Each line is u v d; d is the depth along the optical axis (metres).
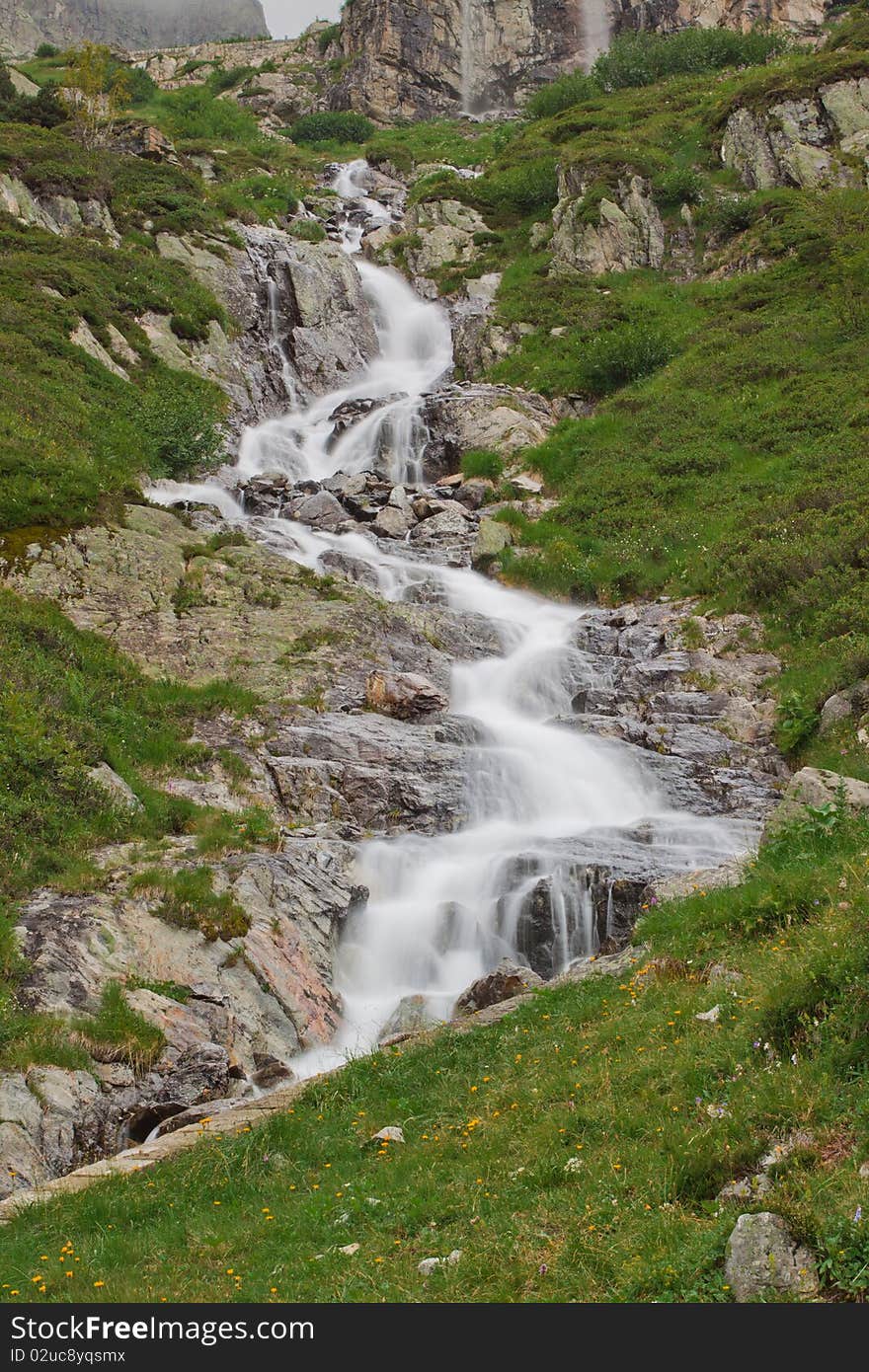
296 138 62.78
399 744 17.41
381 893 14.91
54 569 19.73
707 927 10.66
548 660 20.97
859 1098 6.72
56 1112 10.24
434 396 32.72
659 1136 7.24
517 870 14.65
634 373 32.66
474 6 69.94
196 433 28.14
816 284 33.69
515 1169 7.45
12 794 14.00
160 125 59.16
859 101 40.75
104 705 16.89
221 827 14.87
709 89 50.16
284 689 18.53
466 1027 10.55
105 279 33.31
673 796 16.94
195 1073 11.13
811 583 20.55
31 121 43.00
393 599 23.39
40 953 11.64
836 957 7.93
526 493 28.16
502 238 44.22
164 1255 7.36
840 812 11.90
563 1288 6.08
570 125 49.81
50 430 24.39
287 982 12.71
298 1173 8.34
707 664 19.86
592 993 10.38
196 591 20.47
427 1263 6.53
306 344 37.31
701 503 25.45
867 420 26.22
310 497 27.48
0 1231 8.16
